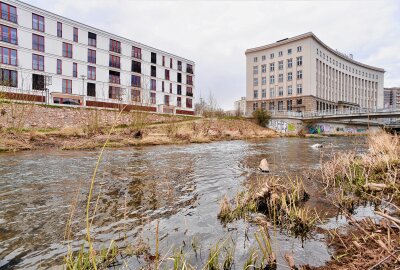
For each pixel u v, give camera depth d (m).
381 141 7.11
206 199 4.01
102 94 34.16
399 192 3.91
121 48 36.78
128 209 3.51
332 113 38.78
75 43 31.55
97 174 5.69
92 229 2.85
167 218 3.21
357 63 71.94
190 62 47.91
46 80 28.00
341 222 3.02
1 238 2.61
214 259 2.11
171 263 2.16
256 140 21.27
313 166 7.16
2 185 4.62
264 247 2.45
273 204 3.53
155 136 16.11
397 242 2.24
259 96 61.16
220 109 34.19
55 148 10.79
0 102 12.48
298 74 54.31
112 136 14.18
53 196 3.99
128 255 2.29
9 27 26.34
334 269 2.02
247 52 62.81
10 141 10.34
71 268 1.99
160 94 42.41
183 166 7.04
